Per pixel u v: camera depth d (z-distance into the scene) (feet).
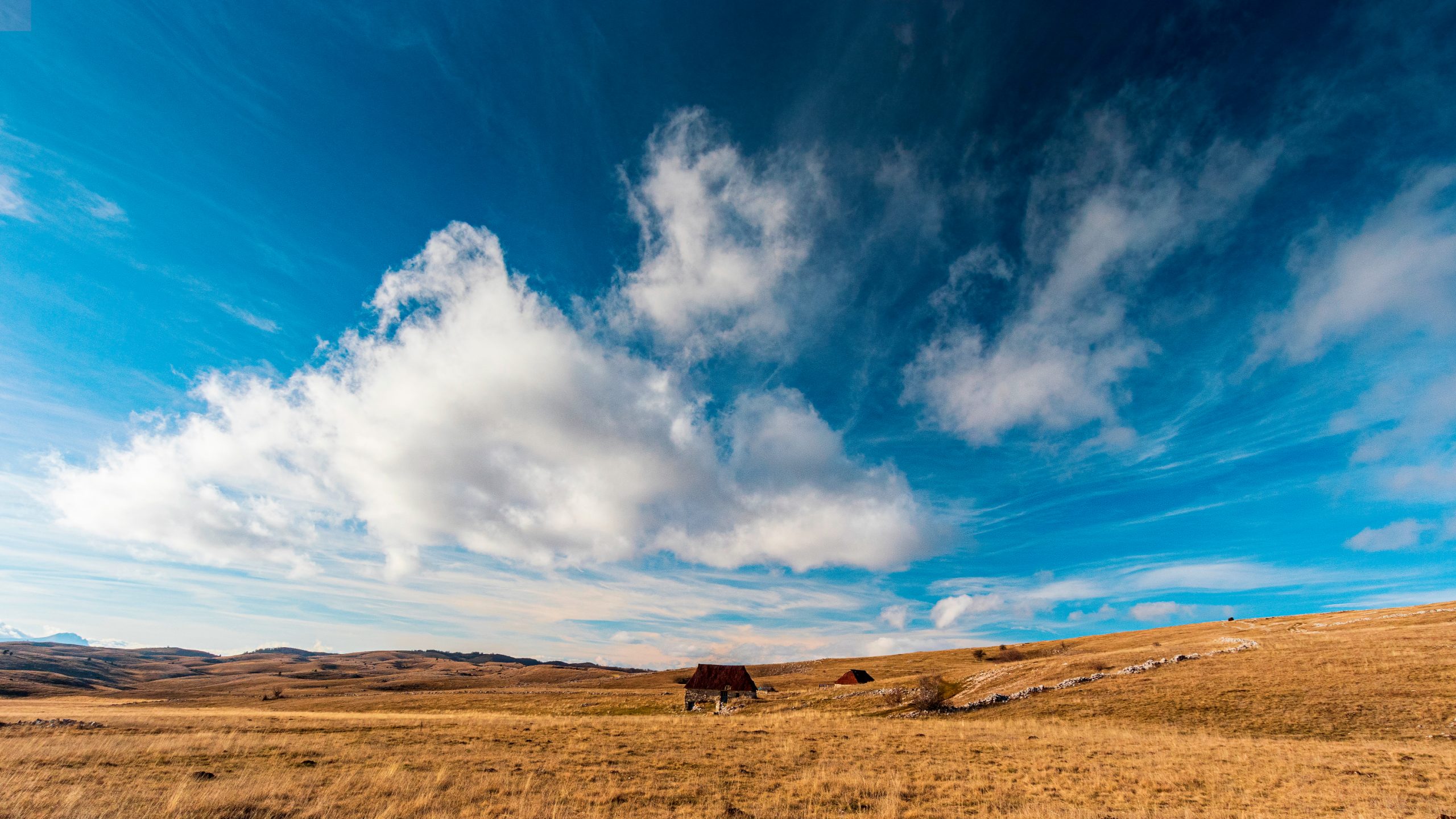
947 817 55.62
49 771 62.34
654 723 129.90
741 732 113.80
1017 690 164.14
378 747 86.58
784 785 67.92
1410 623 211.41
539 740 98.63
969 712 151.33
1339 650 148.77
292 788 58.08
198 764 69.82
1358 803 58.18
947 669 345.31
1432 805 57.21
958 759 84.53
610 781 67.51
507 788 61.87
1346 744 90.22
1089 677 161.99
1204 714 116.88
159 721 123.65
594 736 104.94
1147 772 74.13
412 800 55.77
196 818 48.24
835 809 58.08
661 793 62.44
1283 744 90.48
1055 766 78.84
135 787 57.21
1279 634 213.25
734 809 56.65
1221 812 56.34
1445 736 92.38
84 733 95.91
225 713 180.14
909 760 83.97
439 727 115.44
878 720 141.28
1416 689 112.88
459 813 52.24
